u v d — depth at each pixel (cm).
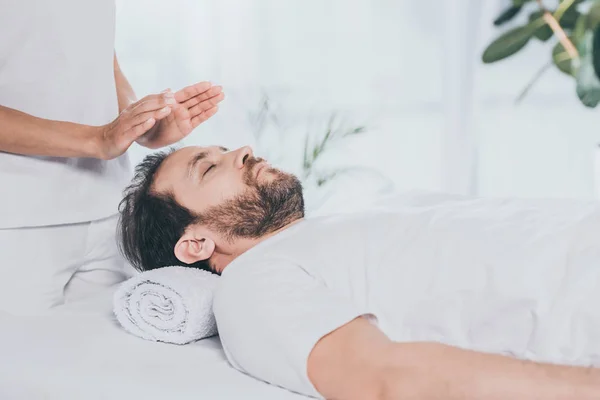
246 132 303
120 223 156
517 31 185
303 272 119
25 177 150
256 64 300
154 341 132
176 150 150
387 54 292
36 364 119
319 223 131
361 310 120
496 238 120
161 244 144
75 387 113
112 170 167
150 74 303
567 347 112
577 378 94
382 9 290
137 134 143
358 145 298
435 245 122
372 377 99
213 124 305
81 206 158
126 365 119
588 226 119
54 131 147
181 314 128
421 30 288
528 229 121
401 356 99
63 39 159
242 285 115
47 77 157
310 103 300
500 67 280
